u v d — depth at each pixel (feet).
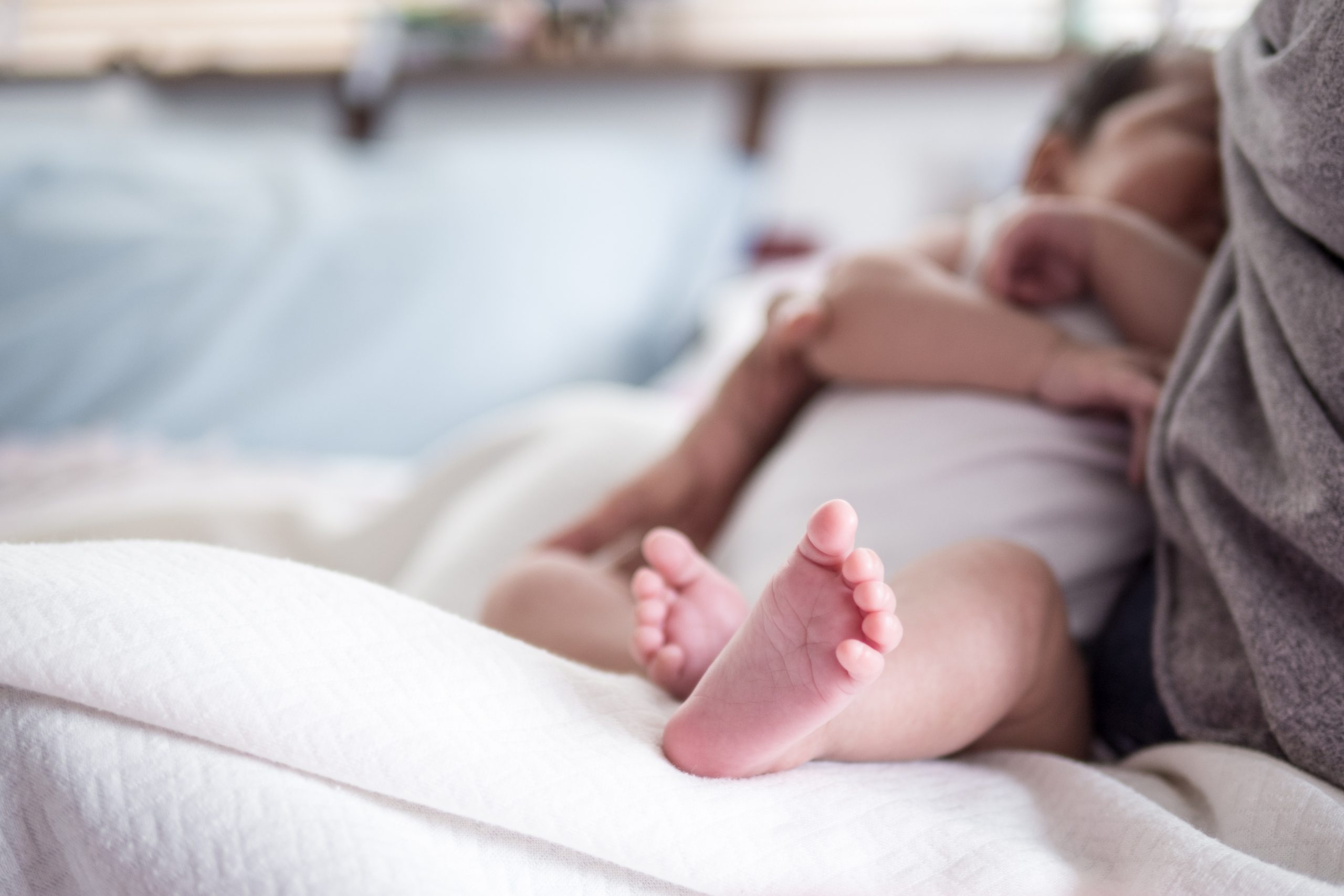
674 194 6.91
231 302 5.95
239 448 5.63
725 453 3.12
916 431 2.58
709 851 1.42
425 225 6.34
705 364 6.17
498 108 8.20
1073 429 2.47
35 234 6.17
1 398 5.60
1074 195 3.07
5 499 4.40
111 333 5.80
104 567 1.51
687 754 1.58
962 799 1.71
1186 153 2.84
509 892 1.38
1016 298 2.67
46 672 1.33
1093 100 3.18
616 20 7.73
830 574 1.51
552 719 1.55
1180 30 3.79
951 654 1.83
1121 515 2.41
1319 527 1.63
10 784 1.36
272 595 1.53
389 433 5.84
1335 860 1.42
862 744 1.76
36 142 6.86
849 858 1.47
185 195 6.48
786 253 7.38
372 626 1.55
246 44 8.77
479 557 3.45
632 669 2.27
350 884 1.29
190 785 1.33
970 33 6.89
